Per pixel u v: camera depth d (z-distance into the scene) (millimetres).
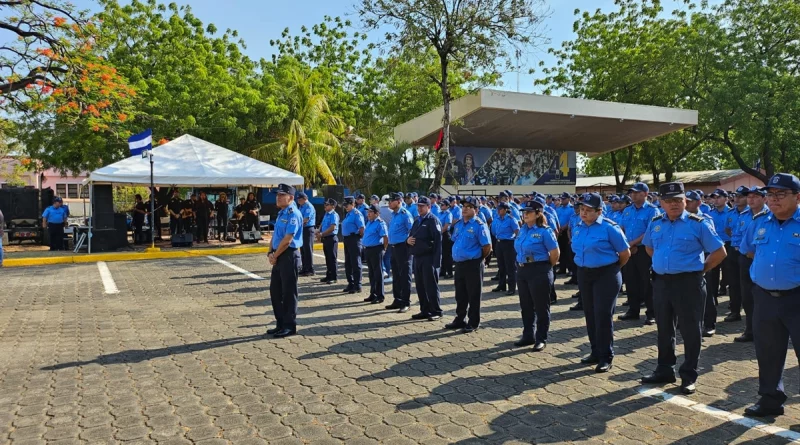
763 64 28688
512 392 5070
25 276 12680
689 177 40000
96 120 16672
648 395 4980
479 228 7258
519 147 33031
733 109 27469
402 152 28094
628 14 32750
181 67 24906
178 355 6277
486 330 7512
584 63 34000
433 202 13664
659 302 5266
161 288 10961
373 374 5598
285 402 4828
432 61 23219
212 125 24062
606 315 5711
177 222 19953
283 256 7152
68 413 4586
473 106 23859
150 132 16984
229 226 23375
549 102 24859
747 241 5062
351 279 10492
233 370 5730
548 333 7340
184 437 4117
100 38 16484
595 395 4988
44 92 15273
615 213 9109
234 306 9148
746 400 4840
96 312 8672
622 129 29109
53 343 6801
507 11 19172
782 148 30375
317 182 27984
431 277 8102
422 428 4273
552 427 4281
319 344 6762
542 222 6492
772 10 28469
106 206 17469
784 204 4273
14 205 19375
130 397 4957
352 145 29562
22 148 25109
